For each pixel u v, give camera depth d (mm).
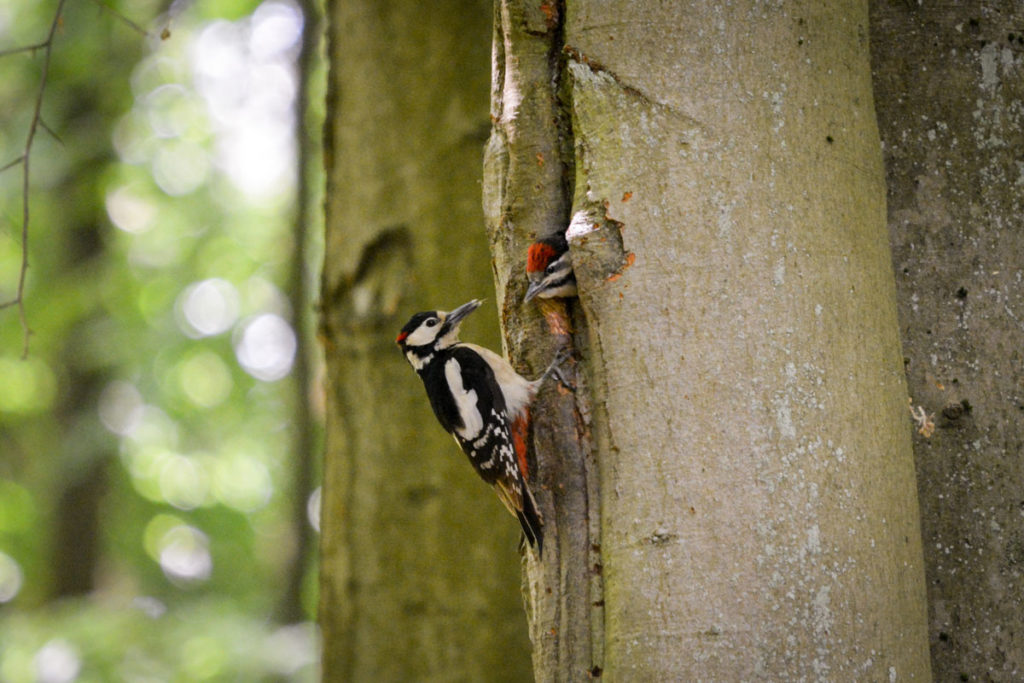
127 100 20406
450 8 10844
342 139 11391
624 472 6129
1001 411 6949
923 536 6840
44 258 22219
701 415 5980
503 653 10234
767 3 6289
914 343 7016
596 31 6516
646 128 6309
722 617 5738
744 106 6211
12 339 21812
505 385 7316
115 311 21953
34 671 16328
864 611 5785
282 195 23734
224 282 23625
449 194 10719
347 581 10961
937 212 7145
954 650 6727
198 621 17531
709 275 6102
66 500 23797
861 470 5945
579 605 6488
